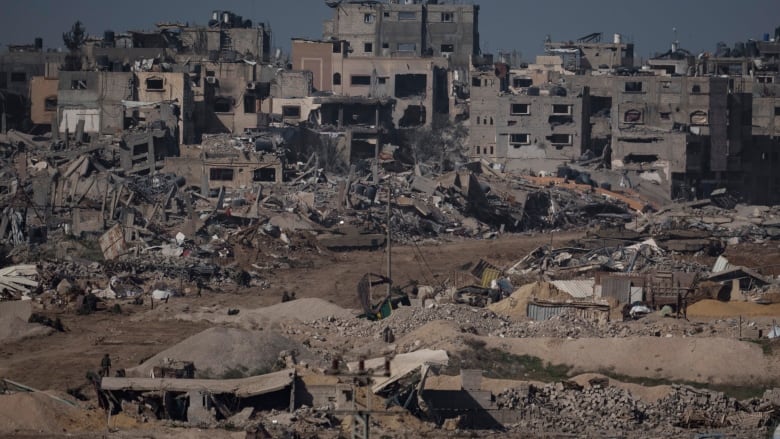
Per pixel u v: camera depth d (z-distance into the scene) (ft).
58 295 339.57
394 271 404.16
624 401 244.83
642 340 269.03
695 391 248.73
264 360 254.06
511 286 353.10
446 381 245.65
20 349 282.97
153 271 373.61
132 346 283.38
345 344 281.74
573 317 304.50
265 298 348.18
